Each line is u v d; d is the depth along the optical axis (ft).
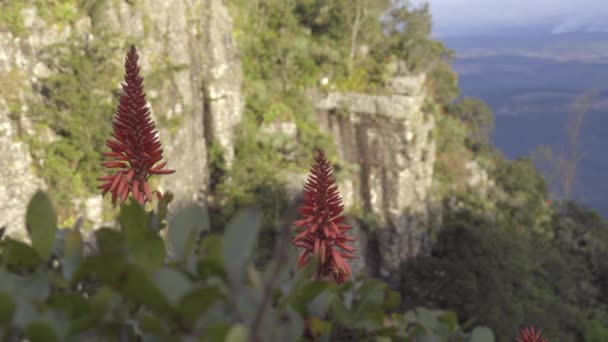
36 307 3.46
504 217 196.75
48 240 4.54
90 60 81.92
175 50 100.37
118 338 3.49
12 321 3.34
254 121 132.36
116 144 13.39
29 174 77.00
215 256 3.81
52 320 3.04
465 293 135.23
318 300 4.81
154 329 3.30
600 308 191.62
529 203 207.31
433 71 191.83
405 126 138.82
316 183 12.64
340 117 145.89
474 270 144.97
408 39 146.92
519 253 160.97
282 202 115.75
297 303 4.35
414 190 150.20
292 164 129.18
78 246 4.50
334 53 142.00
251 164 121.08
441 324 5.42
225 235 3.86
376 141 143.74
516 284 153.89
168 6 98.58
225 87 119.96
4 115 73.61
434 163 179.83
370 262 154.81
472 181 193.36
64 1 81.56
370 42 149.69
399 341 4.91
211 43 115.65
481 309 133.69
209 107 119.55
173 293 3.41
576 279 193.67
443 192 179.52
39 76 77.97
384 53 149.69
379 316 4.83
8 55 74.08
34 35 77.00
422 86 151.12
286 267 4.58
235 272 3.76
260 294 3.72
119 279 3.30
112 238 4.09
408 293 151.23
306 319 4.45
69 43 79.10
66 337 3.29
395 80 141.59
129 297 3.30
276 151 130.00
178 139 102.42
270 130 130.52
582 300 189.26
